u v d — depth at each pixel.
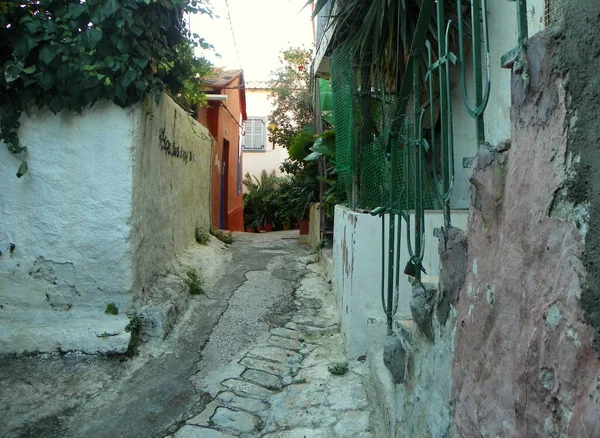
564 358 1.03
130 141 4.14
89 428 3.08
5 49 3.96
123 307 4.20
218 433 3.06
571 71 1.06
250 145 20.44
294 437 2.96
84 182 4.14
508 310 1.30
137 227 4.32
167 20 4.25
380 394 2.99
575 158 1.04
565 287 1.04
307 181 9.23
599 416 0.91
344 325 4.31
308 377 3.74
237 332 4.64
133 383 3.62
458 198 4.28
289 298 5.72
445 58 1.85
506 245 1.33
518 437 1.22
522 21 1.28
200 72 5.50
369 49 4.53
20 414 3.20
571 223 1.04
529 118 1.23
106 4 3.72
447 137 1.92
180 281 5.37
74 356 3.85
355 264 3.85
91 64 3.83
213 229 8.92
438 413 1.85
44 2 3.76
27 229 4.16
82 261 4.17
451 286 1.74
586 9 1.03
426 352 2.05
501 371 1.32
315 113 9.16
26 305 4.17
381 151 3.93
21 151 4.07
